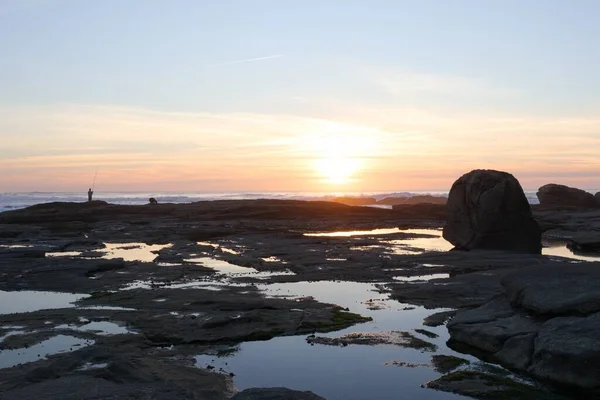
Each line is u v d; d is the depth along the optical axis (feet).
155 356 40.29
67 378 31.91
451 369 37.65
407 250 107.24
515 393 33.14
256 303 55.88
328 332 47.06
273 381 35.37
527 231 104.73
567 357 34.53
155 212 206.49
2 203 418.92
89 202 220.84
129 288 69.62
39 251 99.55
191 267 85.81
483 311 47.19
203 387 33.32
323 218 205.67
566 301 40.19
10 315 53.31
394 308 56.44
